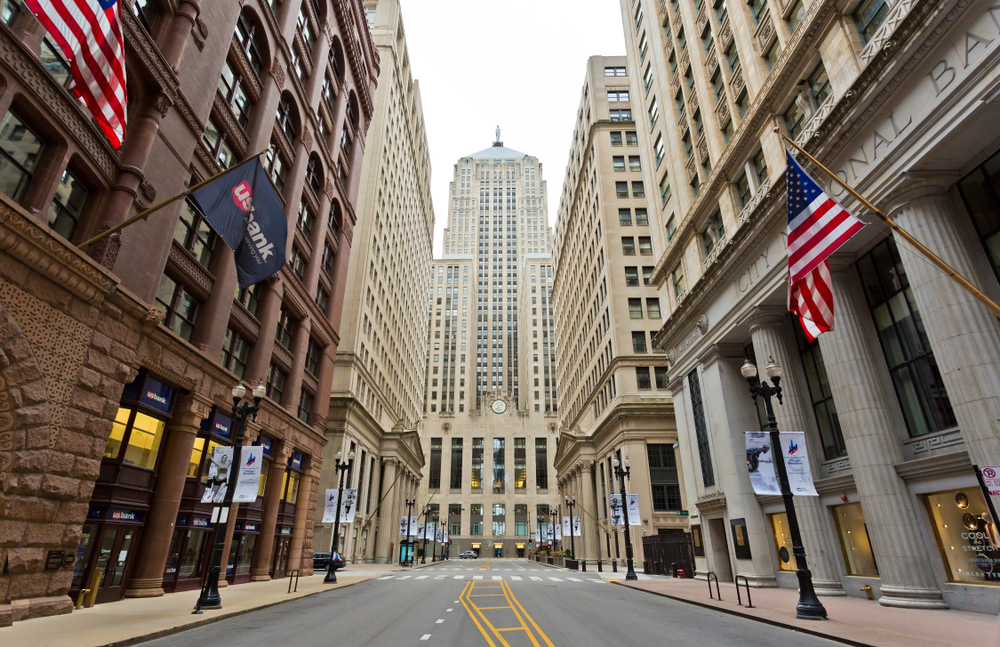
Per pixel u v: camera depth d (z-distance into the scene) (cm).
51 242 1158
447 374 15038
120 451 1596
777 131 1347
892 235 1672
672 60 3594
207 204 1298
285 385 3089
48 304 1198
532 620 1231
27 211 1160
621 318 5278
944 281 1323
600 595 1945
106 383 1395
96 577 1429
